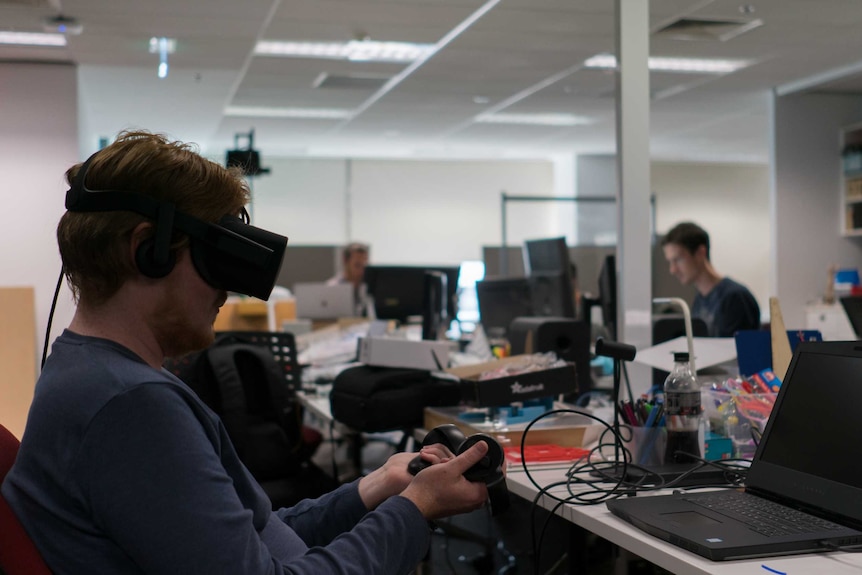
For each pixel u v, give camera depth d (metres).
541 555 2.44
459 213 11.50
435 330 4.07
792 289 7.46
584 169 11.20
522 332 2.87
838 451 1.32
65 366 0.86
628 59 2.54
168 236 0.87
